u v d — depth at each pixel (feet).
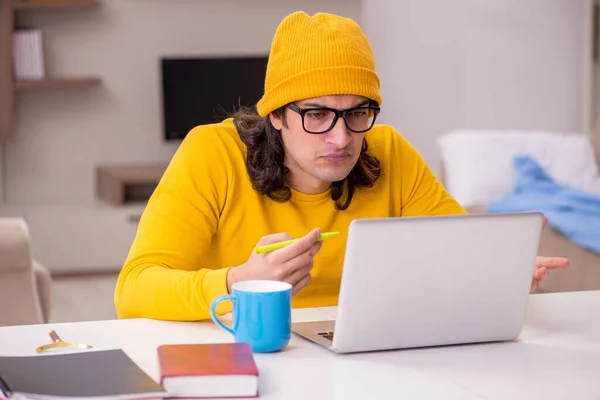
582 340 4.64
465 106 21.59
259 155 5.75
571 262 11.96
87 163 18.69
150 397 3.44
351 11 19.76
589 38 21.61
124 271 5.25
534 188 14.61
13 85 17.42
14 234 9.00
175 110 18.53
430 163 21.58
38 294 9.87
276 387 3.79
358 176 5.94
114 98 18.66
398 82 21.25
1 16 17.17
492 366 4.15
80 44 18.40
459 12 21.33
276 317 4.26
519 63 21.74
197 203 5.61
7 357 3.91
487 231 4.32
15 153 18.39
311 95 5.14
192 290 4.71
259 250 4.54
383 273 4.18
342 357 4.27
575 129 22.18
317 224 5.93
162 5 18.67
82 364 3.83
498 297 4.47
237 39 19.06
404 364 4.17
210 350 3.92
